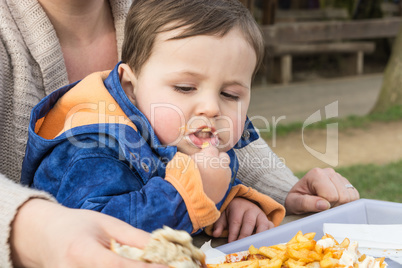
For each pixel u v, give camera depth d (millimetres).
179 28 958
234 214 1110
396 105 7207
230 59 971
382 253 917
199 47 949
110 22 1399
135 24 1033
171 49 960
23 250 599
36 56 1218
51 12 1265
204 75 958
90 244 543
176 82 964
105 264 521
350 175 4598
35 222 600
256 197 1155
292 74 9828
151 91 990
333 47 9477
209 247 929
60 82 1253
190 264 583
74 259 536
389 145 5809
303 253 838
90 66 1365
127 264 524
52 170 939
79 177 893
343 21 10367
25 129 1185
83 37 1343
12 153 1202
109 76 1079
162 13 990
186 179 886
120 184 897
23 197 634
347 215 1051
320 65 10273
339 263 809
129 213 841
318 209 1191
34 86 1217
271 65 9078
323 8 11305
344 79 9562
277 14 10148
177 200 869
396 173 4648
